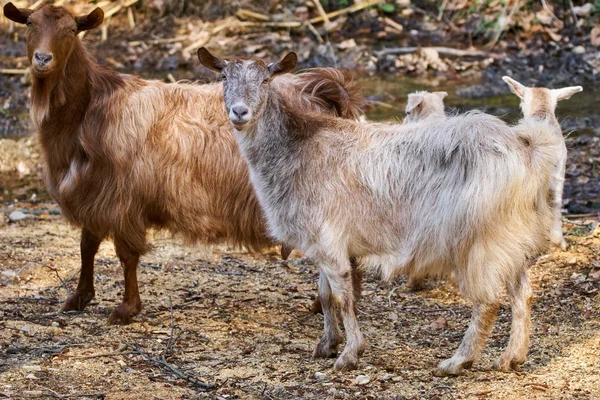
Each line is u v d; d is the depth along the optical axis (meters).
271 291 10.98
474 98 20.12
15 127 19.16
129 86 9.58
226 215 9.67
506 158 7.43
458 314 10.10
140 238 9.57
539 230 7.86
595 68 21.50
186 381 7.99
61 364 8.29
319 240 8.06
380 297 10.77
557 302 10.06
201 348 8.87
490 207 7.42
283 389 7.75
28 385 7.72
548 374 7.96
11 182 16.67
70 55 9.16
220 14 23.44
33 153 17.88
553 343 8.80
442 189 7.64
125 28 22.92
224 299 10.62
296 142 8.17
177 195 9.51
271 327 9.62
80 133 9.31
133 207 9.45
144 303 10.33
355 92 10.16
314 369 8.27
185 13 23.45
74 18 9.19
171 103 9.59
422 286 11.07
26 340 8.91
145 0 23.44
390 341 9.12
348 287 8.12
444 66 21.77
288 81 9.83
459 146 7.59
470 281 7.63
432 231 7.69
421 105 11.70
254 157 8.25
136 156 9.37
